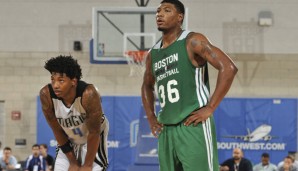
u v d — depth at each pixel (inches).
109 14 818.8
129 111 898.7
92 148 286.8
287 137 901.2
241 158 717.3
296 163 738.2
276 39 935.7
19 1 946.1
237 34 937.5
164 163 267.6
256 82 932.6
